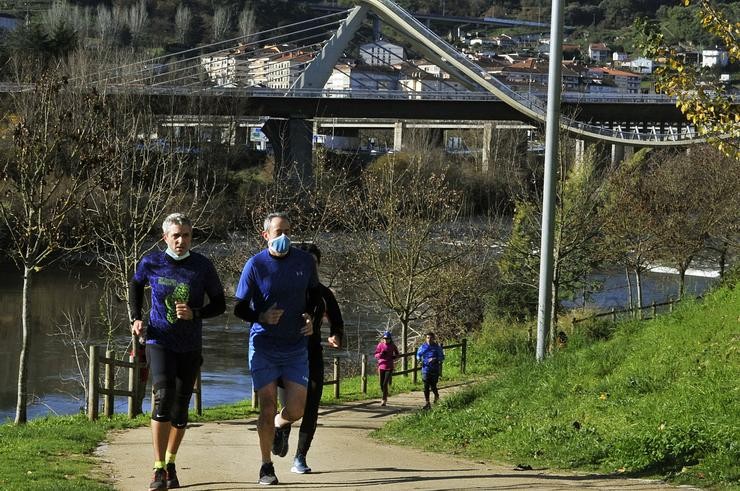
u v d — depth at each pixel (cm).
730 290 2828
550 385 2305
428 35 13800
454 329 5816
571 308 6525
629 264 6134
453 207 5616
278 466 1540
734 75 10812
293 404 1288
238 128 11000
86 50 9994
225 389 4700
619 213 5791
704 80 2245
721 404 1773
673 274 8738
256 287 1272
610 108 13450
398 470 1504
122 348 5059
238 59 15712
